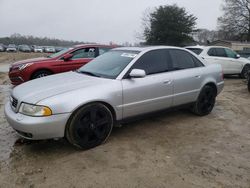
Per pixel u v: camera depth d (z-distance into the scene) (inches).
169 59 186.7
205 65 212.5
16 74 297.7
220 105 256.4
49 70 304.2
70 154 141.0
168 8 1777.8
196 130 182.7
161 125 191.0
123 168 128.1
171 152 146.7
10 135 165.6
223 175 124.2
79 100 137.8
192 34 1850.4
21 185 113.1
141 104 165.3
